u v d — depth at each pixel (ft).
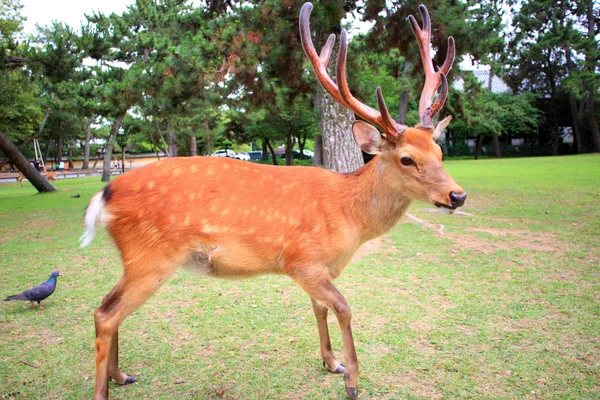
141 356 11.73
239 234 9.52
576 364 10.76
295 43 29.17
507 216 29.12
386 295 15.55
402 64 47.34
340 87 10.19
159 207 9.23
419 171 9.68
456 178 55.88
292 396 9.91
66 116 109.60
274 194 9.82
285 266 9.82
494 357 11.20
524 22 113.50
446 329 12.82
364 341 12.23
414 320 13.47
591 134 129.39
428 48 11.73
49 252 22.71
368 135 10.09
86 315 14.40
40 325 13.64
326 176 10.39
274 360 11.47
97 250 23.11
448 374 10.52
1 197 51.70
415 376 10.48
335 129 27.43
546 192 39.78
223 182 9.68
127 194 9.32
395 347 11.85
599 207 31.35
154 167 9.73
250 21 24.81
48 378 10.62
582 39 103.91
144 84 25.09
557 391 9.71
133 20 56.95
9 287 17.15
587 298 14.76
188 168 9.73
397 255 20.56
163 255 9.31
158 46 27.53
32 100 77.30
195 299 15.65
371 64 48.75
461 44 30.17
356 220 10.10
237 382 10.49
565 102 123.85
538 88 126.31
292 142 106.11
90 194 51.80
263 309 14.67
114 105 26.30
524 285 16.15
